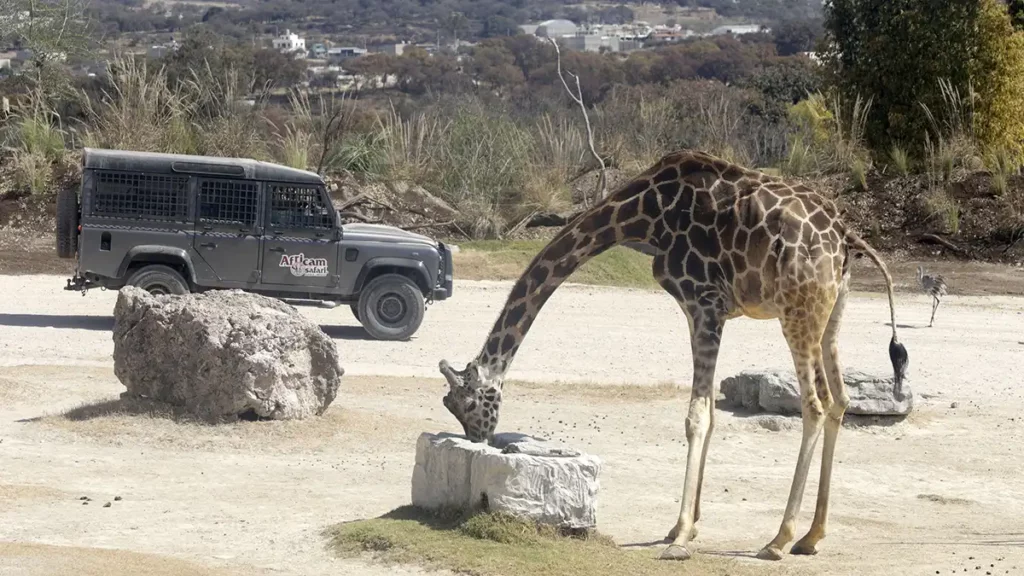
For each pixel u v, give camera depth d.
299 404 13.12
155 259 18.56
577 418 14.30
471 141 31.39
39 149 29.23
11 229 27.16
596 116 38.31
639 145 33.81
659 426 14.09
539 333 20.34
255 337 12.80
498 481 8.66
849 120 32.88
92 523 9.28
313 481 11.06
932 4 31.61
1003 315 23.38
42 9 36.50
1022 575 8.41
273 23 132.50
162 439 12.20
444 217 29.81
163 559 8.09
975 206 29.92
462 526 8.69
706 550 9.22
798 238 9.09
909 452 13.48
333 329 20.23
